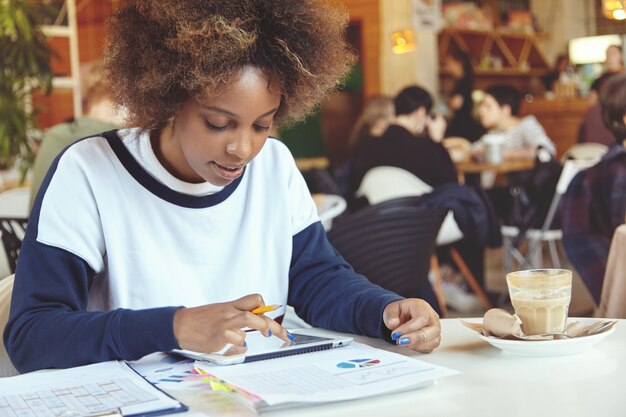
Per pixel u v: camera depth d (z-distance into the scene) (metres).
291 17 1.22
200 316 1.11
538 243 5.45
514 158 6.02
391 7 6.69
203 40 1.16
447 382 1.04
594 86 6.32
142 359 1.23
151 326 1.13
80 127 3.43
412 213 3.67
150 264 1.38
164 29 1.21
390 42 6.72
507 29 7.60
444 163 5.23
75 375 1.11
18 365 1.23
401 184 5.18
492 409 0.93
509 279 1.23
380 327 1.27
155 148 1.38
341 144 6.71
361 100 6.82
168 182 1.37
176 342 1.11
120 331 1.14
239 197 1.47
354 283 1.43
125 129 1.43
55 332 1.19
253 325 1.09
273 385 1.00
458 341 1.28
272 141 1.56
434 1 6.91
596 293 3.92
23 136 4.80
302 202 1.55
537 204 5.30
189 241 1.41
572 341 1.13
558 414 0.90
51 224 1.31
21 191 3.48
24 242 1.31
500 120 6.29
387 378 1.02
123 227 1.37
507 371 1.09
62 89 6.32
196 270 1.42
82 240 1.33
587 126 6.38
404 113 5.63
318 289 1.47
